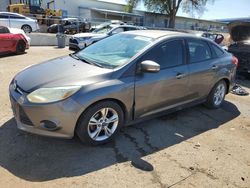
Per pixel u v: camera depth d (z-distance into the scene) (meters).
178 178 3.22
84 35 13.92
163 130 4.43
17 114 3.49
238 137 4.45
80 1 43.12
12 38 11.21
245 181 3.30
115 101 3.71
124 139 4.01
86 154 3.53
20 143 3.66
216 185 3.17
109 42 4.66
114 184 3.02
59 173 3.13
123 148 3.76
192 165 3.51
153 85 4.07
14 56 11.06
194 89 4.87
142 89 3.94
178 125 4.69
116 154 3.59
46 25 26.33
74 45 14.03
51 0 40.44
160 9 45.47
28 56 11.24
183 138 4.22
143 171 3.29
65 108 3.28
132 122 4.09
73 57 4.47
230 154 3.88
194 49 4.86
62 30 24.06
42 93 3.32
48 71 3.79
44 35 17.22
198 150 3.89
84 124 3.48
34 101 3.28
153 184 3.07
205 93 5.22
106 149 3.69
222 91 5.68
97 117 3.65
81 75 3.59
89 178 3.08
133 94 3.85
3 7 36.03
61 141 3.78
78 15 43.34
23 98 3.38
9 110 4.69
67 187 2.91
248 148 4.10
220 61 5.35
